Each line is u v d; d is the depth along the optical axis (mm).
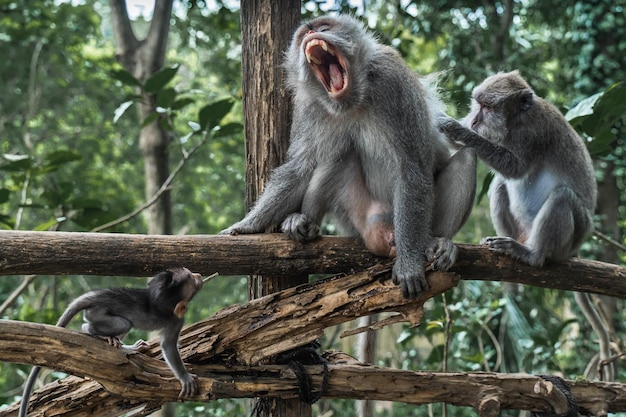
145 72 9742
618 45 13109
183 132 16531
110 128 17781
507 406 4988
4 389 11680
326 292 4746
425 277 4770
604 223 12719
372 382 4832
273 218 5328
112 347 4277
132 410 4973
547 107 6531
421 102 5258
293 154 5387
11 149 16484
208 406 9352
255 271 4930
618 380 9133
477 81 13273
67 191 8023
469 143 6066
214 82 17609
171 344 4336
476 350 10086
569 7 13914
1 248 4426
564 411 5004
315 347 5266
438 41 16938
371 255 5074
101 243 4598
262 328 4695
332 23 5242
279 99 5520
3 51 16000
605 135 6992
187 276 4371
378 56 5246
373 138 5254
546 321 11320
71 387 4543
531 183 6430
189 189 17016
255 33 5559
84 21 16641
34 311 9234
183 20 13828
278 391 4707
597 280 5418
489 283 10188
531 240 5422
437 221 5418
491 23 13984
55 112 17375
